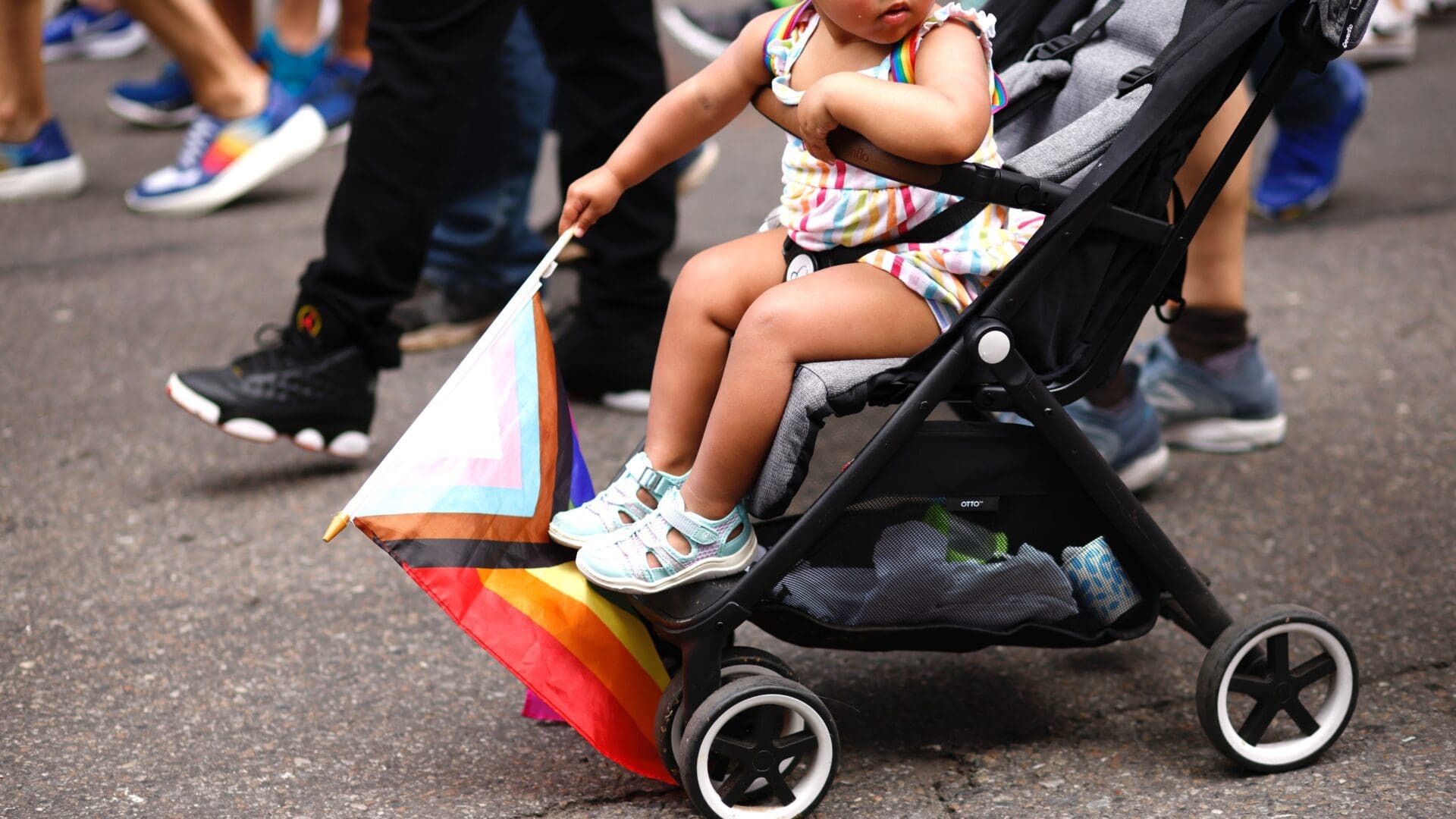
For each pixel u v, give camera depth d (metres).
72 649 2.33
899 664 2.30
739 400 1.76
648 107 3.23
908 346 1.81
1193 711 2.13
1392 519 2.73
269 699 2.19
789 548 1.78
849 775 1.97
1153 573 1.92
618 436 3.22
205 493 2.96
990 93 1.77
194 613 2.46
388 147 2.80
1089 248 1.80
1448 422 3.15
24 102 5.02
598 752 2.06
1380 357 3.53
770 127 6.03
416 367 3.65
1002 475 1.83
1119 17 2.10
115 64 7.50
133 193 4.99
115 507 2.88
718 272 1.88
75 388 3.50
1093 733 2.08
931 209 1.82
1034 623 1.91
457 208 3.65
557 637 1.86
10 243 4.64
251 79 5.04
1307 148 4.50
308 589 2.55
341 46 5.89
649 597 1.83
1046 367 1.84
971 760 2.00
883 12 1.70
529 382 1.93
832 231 1.82
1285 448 3.09
